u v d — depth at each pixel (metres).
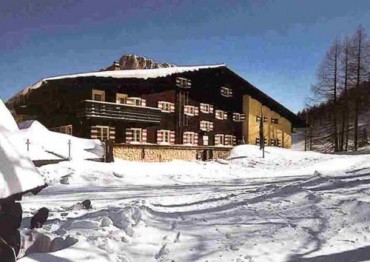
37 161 21.41
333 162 31.97
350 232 5.82
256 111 43.38
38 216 5.64
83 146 25.12
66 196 12.81
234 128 41.62
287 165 30.67
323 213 6.88
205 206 8.42
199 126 37.78
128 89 32.12
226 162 32.03
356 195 8.30
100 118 28.47
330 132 51.16
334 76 48.03
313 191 8.99
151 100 33.72
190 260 4.73
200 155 34.94
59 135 25.41
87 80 29.34
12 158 2.88
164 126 34.66
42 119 34.53
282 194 8.95
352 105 47.28
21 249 4.38
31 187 2.88
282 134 46.50
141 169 23.66
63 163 21.47
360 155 36.59
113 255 4.58
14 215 3.21
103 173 20.02
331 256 4.86
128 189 15.02
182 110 36.00
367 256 4.85
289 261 4.70
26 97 35.72
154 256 4.93
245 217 6.96
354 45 47.28
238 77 40.69
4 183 2.70
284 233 5.80
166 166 26.11
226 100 40.78
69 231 5.84
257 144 43.16
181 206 8.62
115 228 6.05
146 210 7.45
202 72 37.16
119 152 28.31
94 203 10.71
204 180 19.91
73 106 31.06
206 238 5.65
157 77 32.28
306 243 5.35
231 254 4.91
